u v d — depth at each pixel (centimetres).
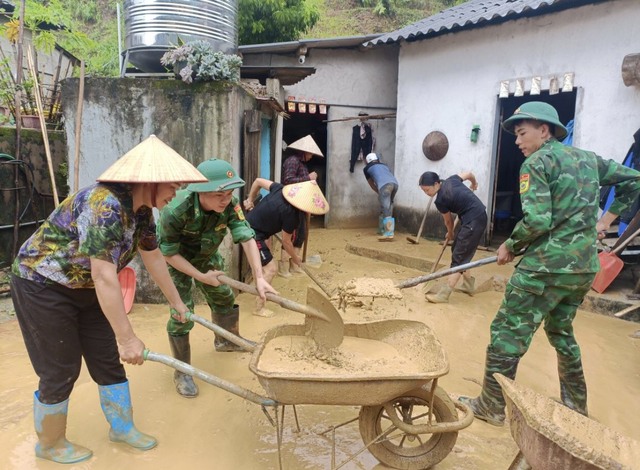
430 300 574
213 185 312
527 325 317
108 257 238
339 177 1066
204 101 520
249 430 317
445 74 877
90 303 272
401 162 980
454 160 877
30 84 709
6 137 633
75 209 248
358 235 977
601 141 677
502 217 966
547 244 307
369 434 274
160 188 255
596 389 385
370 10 2016
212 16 639
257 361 251
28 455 284
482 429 322
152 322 494
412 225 966
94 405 338
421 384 244
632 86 636
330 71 1035
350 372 270
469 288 604
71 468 275
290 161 721
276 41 1175
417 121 939
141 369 394
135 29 625
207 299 413
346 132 1057
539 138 328
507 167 1070
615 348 463
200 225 340
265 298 312
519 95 763
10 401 341
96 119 527
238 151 564
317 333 298
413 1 2044
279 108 761
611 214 354
